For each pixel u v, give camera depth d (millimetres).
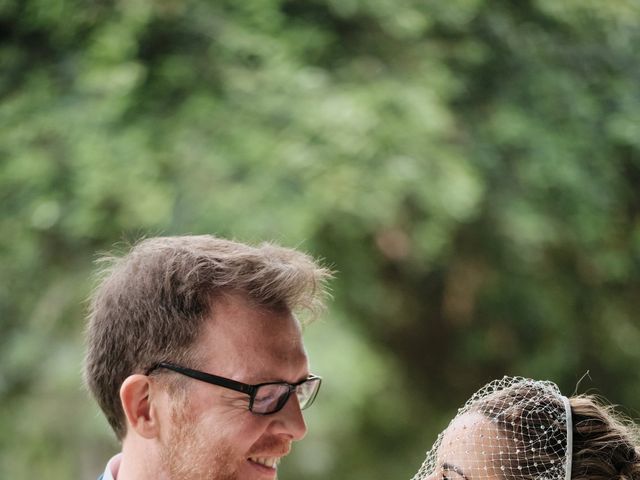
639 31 8477
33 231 7539
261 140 7270
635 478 2980
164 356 2586
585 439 3006
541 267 8906
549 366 8922
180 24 7395
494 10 8148
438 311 9391
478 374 9555
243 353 2572
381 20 7695
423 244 8055
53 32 7410
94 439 7449
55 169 7391
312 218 7203
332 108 7305
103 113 7262
